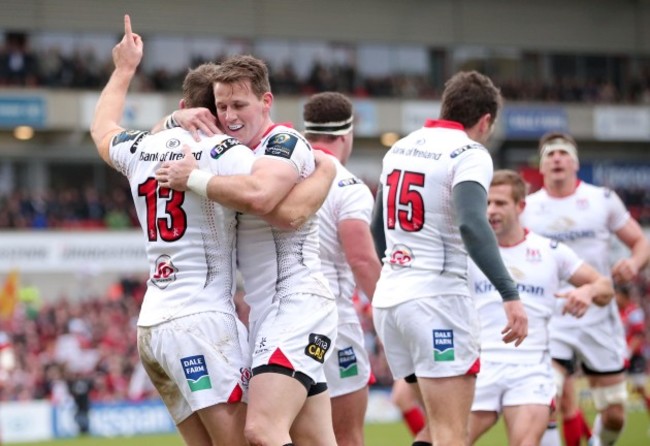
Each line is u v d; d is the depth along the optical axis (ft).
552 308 92.02
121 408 255.29
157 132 64.28
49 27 444.14
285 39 479.82
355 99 443.73
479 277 90.99
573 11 515.09
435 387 73.46
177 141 61.57
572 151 112.78
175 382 61.52
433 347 73.41
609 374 111.04
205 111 62.54
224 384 60.03
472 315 74.69
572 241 113.29
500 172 93.66
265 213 59.47
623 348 111.96
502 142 482.28
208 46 469.57
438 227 74.18
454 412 73.20
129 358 277.23
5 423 246.68
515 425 87.35
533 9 510.58
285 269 62.49
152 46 460.96
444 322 73.56
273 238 62.64
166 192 60.90
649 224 460.55
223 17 470.80
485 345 90.27
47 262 389.39
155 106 413.39
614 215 113.60
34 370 264.31
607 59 521.24
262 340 61.31
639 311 220.84
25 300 329.31
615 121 480.23
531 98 477.36
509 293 68.18
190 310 60.18
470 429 89.81
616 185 467.11
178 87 434.30
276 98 436.76
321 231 79.36
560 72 515.91
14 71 415.44
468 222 69.26
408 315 74.08
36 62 422.82
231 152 60.49
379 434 207.51
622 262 110.93
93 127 66.69
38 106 408.67
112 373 270.67
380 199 80.38
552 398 88.99
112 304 317.42
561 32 513.86
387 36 492.54
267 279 62.54
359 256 78.38
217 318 60.44
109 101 67.72
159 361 61.26
